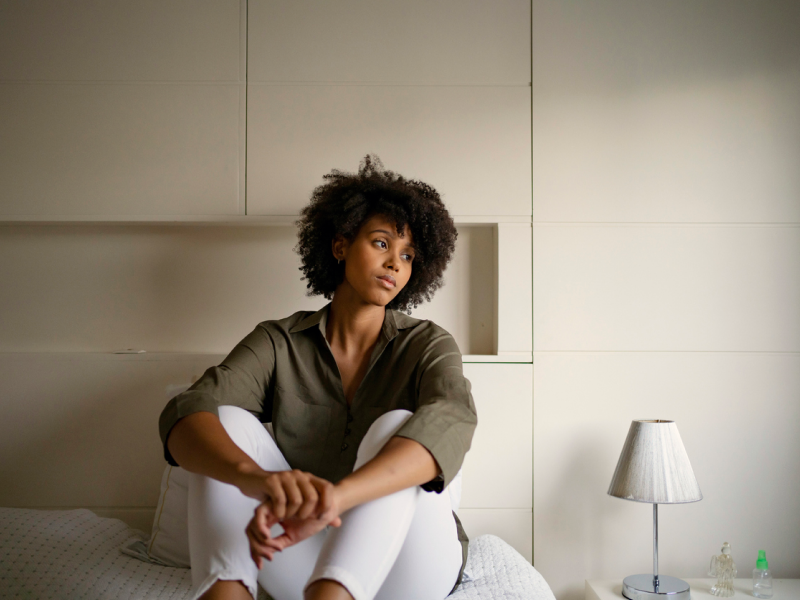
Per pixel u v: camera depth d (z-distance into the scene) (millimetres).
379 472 864
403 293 1474
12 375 1797
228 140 1861
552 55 1899
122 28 1867
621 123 1892
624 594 1663
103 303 1895
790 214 1882
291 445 1233
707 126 1896
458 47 1895
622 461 1672
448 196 1873
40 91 1851
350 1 1896
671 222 1880
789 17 1908
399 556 982
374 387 1260
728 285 1873
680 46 1905
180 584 1244
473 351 1927
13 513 1417
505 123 1885
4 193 1836
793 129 1896
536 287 1860
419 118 1883
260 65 1875
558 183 1879
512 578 1340
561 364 1852
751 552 1831
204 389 1127
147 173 1851
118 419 1795
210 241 1913
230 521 873
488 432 1835
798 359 1863
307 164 1865
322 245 1431
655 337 1863
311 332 1313
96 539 1407
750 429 1855
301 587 1004
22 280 1892
